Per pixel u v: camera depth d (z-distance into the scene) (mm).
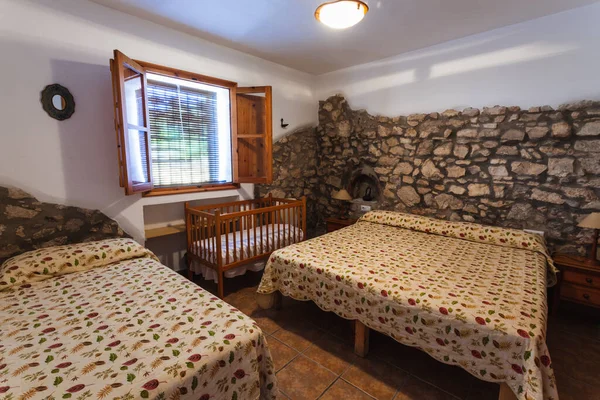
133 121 2604
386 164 3898
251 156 3645
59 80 2297
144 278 1981
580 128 2598
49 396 980
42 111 2240
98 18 2441
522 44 2824
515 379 1358
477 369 1476
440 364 1973
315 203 4699
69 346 1257
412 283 1866
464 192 3291
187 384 1108
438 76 3377
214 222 3016
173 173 3207
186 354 1204
